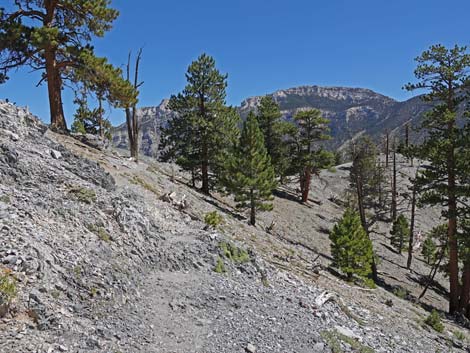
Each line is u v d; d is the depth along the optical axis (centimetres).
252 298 1159
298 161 4591
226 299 1078
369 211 3959
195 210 2133
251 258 1473
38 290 711
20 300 666
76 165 1465
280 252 2095
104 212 1184
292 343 953
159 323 845
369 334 1238
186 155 3534
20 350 580
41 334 636
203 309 984
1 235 784
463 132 2405
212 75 3491
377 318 1478
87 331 699
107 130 4100
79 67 2306
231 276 1284
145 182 2142
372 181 3100
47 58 2272
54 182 1205
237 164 2778
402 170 6034
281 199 4491
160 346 757
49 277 761
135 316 830
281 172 4722
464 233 2434
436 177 2492
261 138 2839
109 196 1294
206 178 3528
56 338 643
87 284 823
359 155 3078
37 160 1279
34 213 954
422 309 2252
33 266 743
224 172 3103
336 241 2273
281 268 1650
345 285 1936
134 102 2436
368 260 2239
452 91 2464
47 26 2228
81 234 995
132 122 2806
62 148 1535
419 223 5059
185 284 1092
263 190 2755
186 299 1002
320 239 3550
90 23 2284
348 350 1021
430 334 1560
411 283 3203
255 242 2052
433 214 5438
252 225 2744
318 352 948
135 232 1195
